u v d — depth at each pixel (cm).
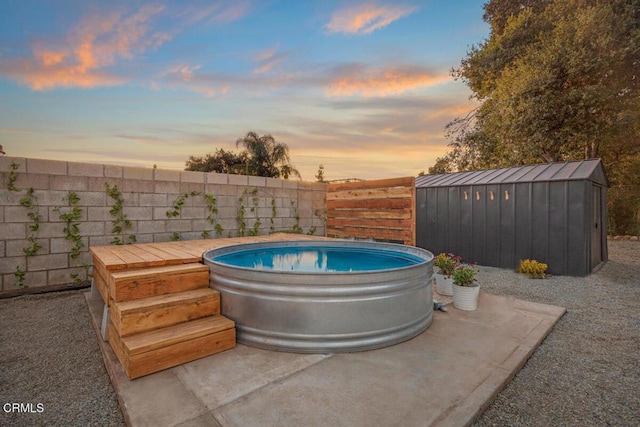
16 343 311
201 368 242
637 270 696
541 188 659
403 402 202
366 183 692
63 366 269
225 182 645
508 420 203
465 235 768
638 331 353
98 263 366
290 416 187
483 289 536
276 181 720
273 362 254
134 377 225
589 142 1123
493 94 1344
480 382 227
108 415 206
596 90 1020
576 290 528
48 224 471
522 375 259
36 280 464
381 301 284
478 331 324
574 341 326
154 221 564
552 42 1114
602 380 254
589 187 641
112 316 272
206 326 268
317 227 794
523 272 642
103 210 515
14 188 446
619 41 1018
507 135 1220
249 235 681
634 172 1234
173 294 290
